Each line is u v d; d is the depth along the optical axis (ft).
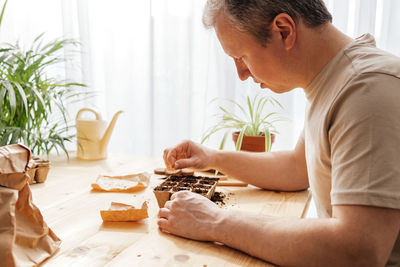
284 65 2.74
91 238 2.66
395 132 2.13
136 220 3.01
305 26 2.63
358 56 2.52
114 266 2.27
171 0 7.02
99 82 7.89
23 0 8.21
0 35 8.23
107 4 7.45
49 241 2.40
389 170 2.10
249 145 4.73
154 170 4.46
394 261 2.49
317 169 2.84
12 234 2.12
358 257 2.12
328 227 2.24
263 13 2.58
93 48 7.73
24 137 4.82
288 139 6.45
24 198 2.30
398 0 5.74
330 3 6.05
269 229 2.43
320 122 2.61
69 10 7.76
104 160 5.13
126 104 7.70
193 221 2.71
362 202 2.12
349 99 2.32
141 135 7.75
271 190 3.95
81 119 5.11
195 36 7.02
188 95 7.16
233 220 2.59
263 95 6.56
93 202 3.41
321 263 2.22
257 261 2.41
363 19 5.86
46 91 5.50
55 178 4.19
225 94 6.81
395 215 2.11
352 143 2.22
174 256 2.42
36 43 8.27
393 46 5.84
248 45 2.74
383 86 2.23
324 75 2.67
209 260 2.38
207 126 7.07
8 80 5.13
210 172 4.50
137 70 7.58
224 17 2.73
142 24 7.41
